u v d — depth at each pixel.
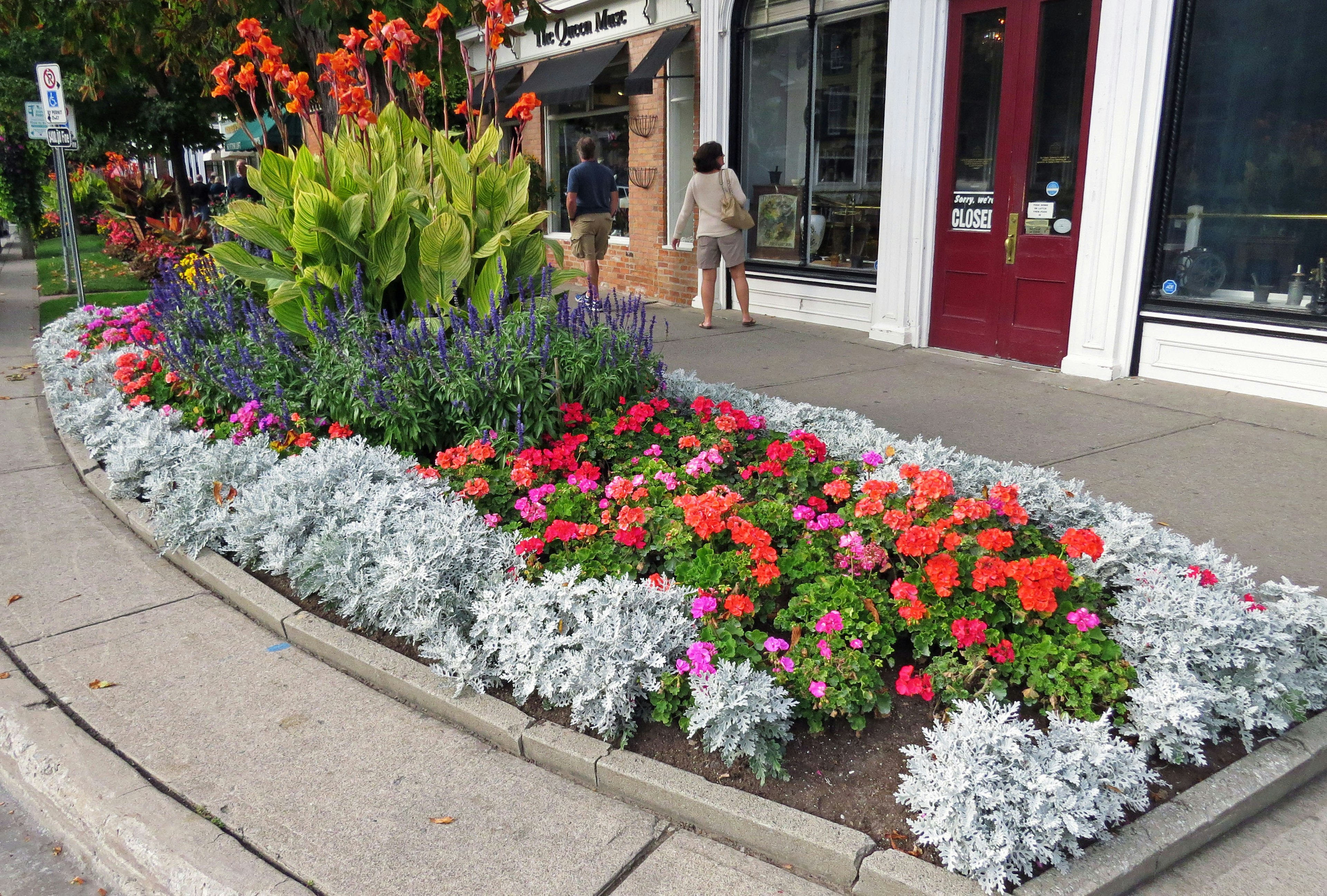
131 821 2.75
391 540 3.74
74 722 3.27
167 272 7.03
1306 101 5.91
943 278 8.33
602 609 3.23
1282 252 6.20
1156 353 6.91
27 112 13.45
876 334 8.90
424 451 5.04
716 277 10.98
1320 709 3.03
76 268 11.72
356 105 5.55
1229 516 4.46
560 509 3.94
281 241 6.00
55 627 3.97
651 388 5.40
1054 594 3.17
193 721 3.26
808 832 2.52
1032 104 7.23
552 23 13.29
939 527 3.28
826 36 9.26
